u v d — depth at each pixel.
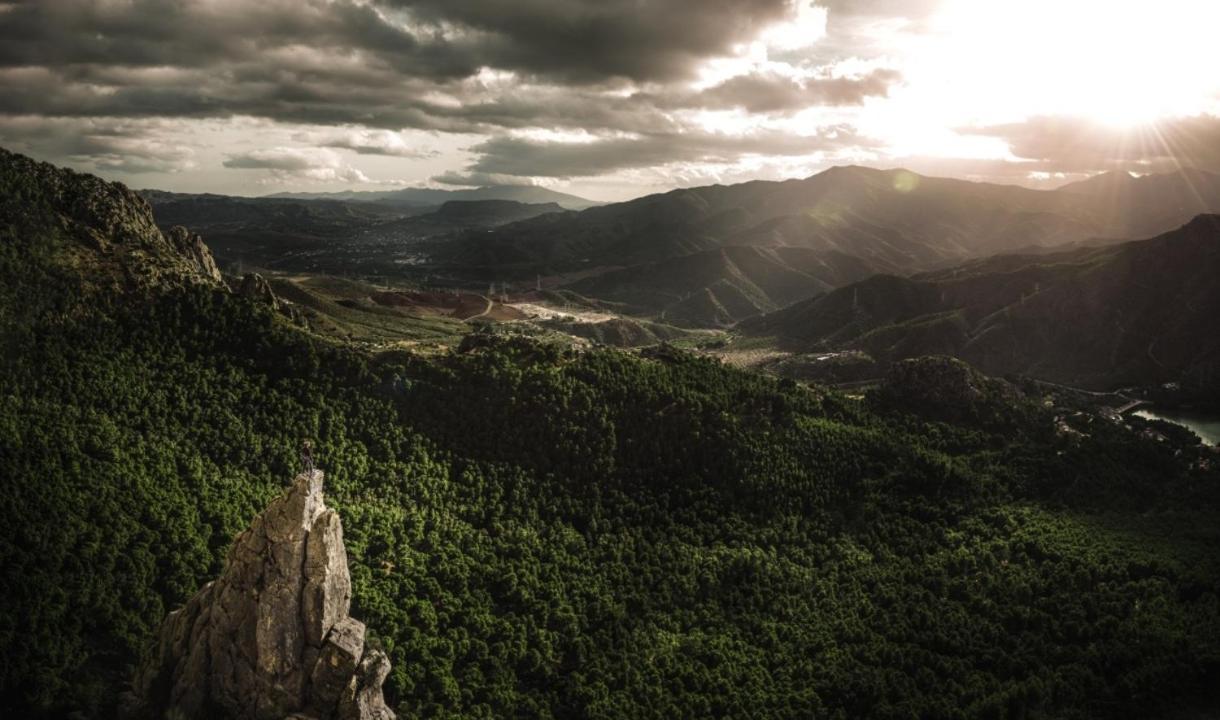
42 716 92.19
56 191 181.00
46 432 127.25
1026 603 154.12
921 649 138.25
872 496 185.00
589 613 135.38
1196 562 168.75
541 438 170.75
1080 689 130.88
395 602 122.62
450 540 142.12
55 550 108.25
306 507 88.75
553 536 151.38
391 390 173.38
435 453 162.62
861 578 159.25
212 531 125.06
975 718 122.62
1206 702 132.75
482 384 179.62
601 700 117.69
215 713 86.44
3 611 97.81
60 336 150.38
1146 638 141.75
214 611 87.88
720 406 193.50
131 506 121.81
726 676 127.88
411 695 108.50
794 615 146.25
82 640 101.56
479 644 120.00
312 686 85.75
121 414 141.00
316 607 86.81
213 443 144.88
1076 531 180.50
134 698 91.00
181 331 168.12
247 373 166.50
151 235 195.12
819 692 127.31
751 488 175.62
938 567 163.88
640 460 174.88
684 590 147.12
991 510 189.12
